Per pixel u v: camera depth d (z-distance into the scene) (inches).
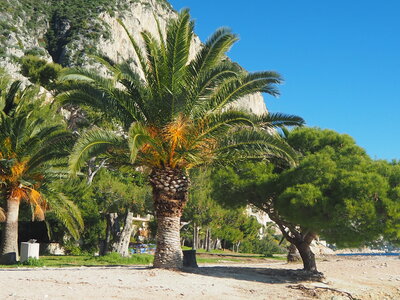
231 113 597.9
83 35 4790.8
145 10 5984.3
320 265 1107.9
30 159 876.6
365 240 667.4
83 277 529.7
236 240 2158.0
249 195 804.0
